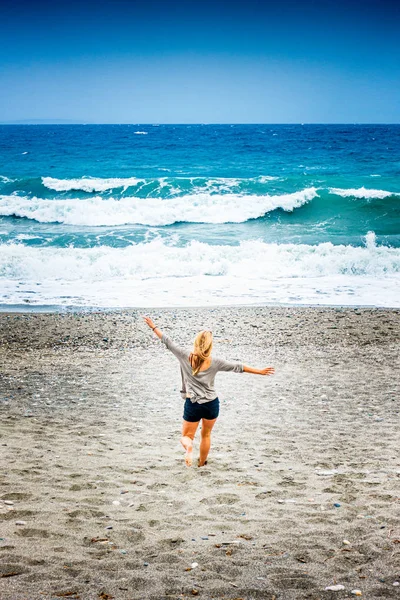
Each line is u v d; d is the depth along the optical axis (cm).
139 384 979
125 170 4434
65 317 1494
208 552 394
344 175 4028
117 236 2470
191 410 567
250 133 12006
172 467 592
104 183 3350
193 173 4262
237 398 906
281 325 1424
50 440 679
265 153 5912
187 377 569
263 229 2667
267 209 2881
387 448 664
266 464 606
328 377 1032
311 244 2389
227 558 384
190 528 438
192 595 331
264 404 871
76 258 2108
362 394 923
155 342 1280
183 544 407
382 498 502
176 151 6091
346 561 379
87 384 974
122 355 1180
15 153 5775
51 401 869
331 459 624
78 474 561
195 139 8781
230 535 425
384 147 6819
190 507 483
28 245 2316
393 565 371
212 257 2144
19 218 2842
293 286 1870
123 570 362
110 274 2000
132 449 654
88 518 452
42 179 3406
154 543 407
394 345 1269
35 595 320
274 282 1922
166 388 956
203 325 1415
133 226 2711
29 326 1408
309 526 442
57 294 1759
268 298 1722
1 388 940
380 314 1540
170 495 511
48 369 1073
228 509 479
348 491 522
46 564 364
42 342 1278
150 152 5941
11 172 4228
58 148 6519
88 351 1211
